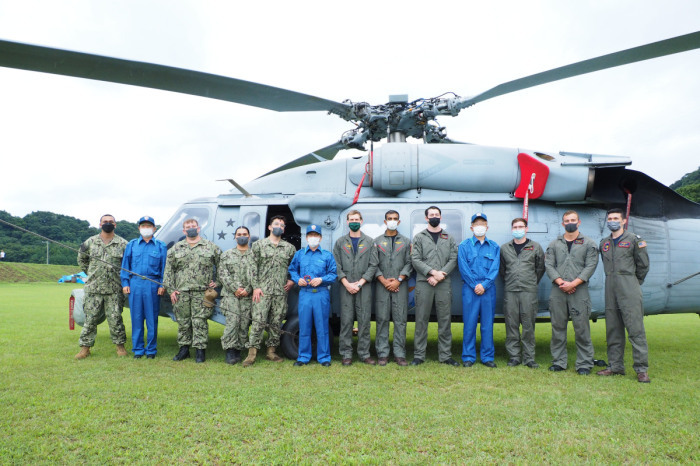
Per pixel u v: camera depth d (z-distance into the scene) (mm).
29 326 8062
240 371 4602
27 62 3873
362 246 5055
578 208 5398
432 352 5973
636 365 4320
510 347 4930
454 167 5406
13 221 69250
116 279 5336
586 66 4367
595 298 5270
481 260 4895
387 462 2549
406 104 5527
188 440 2832
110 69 4059
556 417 3258
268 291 4980
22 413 3283
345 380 4230
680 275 5293
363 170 5680
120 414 3287
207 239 5742
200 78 4270
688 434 2949
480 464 2527
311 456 2631
